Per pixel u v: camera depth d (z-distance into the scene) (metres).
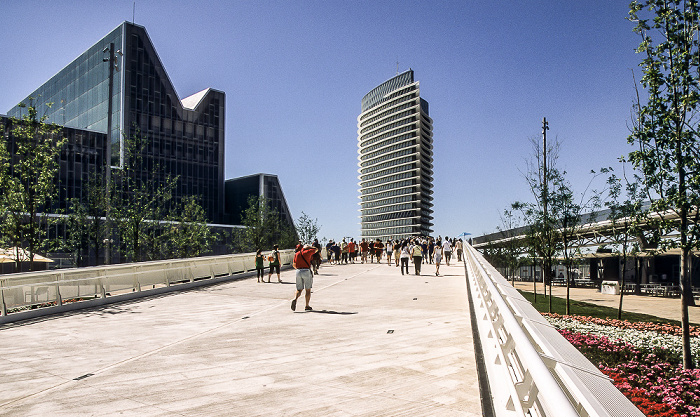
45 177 21.84
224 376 6.44
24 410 5.19
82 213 36.59
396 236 185.00
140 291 16.98
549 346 2.94
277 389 5.76
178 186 79.56
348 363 7.03
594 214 21.16
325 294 16.91
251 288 19.53
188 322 11.51
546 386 2.11
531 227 22.97
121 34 75.06
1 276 12.13
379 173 197.62
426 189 188.12
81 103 82.56
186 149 81.31
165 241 41.38
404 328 10.07
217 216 84.31
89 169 66.81
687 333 9.55
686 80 9.76
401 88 190.12
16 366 7.38
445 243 34.59
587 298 34.25
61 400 5.52
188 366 7.07
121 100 73.62
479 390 5.50
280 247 67.56
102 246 35.62
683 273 9.84
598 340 11.34
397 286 19.50
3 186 21.11
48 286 13.58
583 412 2.43
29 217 22.38
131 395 5.65
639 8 10.51
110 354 8.10
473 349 7.88
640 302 31.30
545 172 22.78
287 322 11.20
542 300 27.81
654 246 10.74
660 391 6.86
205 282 21.05
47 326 11.45
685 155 9.89
